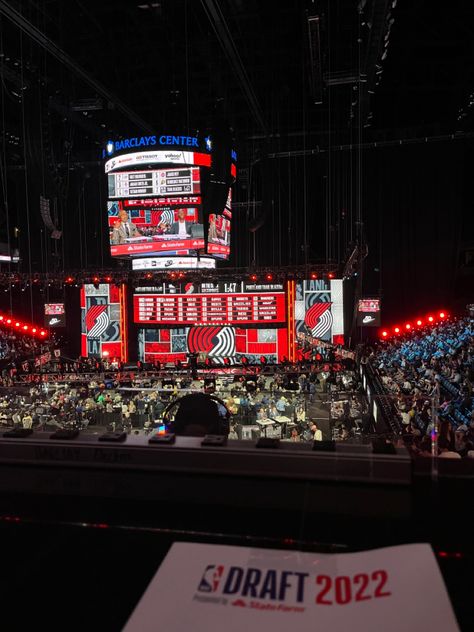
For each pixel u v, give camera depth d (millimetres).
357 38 16062
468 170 26594
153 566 1544
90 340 27125
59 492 2125
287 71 19328
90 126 24406
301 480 2207
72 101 21328
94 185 28922
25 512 1950
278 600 1331
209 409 2879
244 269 24656
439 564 1497
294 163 27078
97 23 16188
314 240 27406
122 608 1347
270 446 2348
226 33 14531
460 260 26953
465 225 26844
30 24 13992
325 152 26219
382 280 26609
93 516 1910
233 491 2104
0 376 18750
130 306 26703
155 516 1894
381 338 26656
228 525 1803
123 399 16734
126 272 24234
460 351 18328
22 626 1291
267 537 1700
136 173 17188
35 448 2453
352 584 1399
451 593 1351
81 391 17281
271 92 20453
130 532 1771
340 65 17453
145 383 17594
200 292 25922
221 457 2301
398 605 1299
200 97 21969
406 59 19641
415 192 26031
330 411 15133
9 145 25344
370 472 2170
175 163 16531
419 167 25875
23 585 1472
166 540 1704
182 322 26078
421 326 26156
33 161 15211
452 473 2250
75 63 16844
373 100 22984
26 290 29953
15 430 2604
